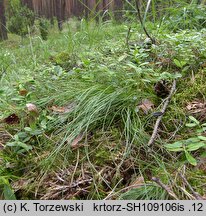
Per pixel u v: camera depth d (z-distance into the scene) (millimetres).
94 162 1321
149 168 1267
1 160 1390
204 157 1262
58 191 1218
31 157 1396
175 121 1475
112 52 2258
